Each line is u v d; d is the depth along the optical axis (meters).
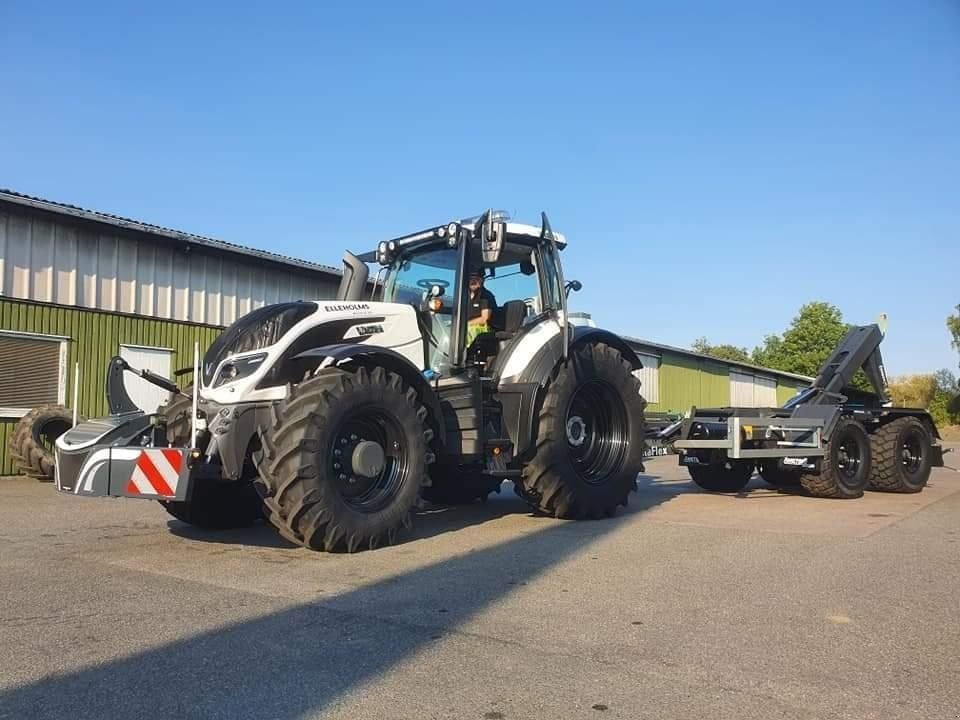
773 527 6.84
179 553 5.50
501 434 6.66
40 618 3.89
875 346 10.79
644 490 10.32
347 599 4.26
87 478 5.41
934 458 10.51
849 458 9.59
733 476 9.98
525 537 6.20
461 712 2.80
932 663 3.32
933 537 6.36
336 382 5.32
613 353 7.57
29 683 3.05
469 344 6.91
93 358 12.46
